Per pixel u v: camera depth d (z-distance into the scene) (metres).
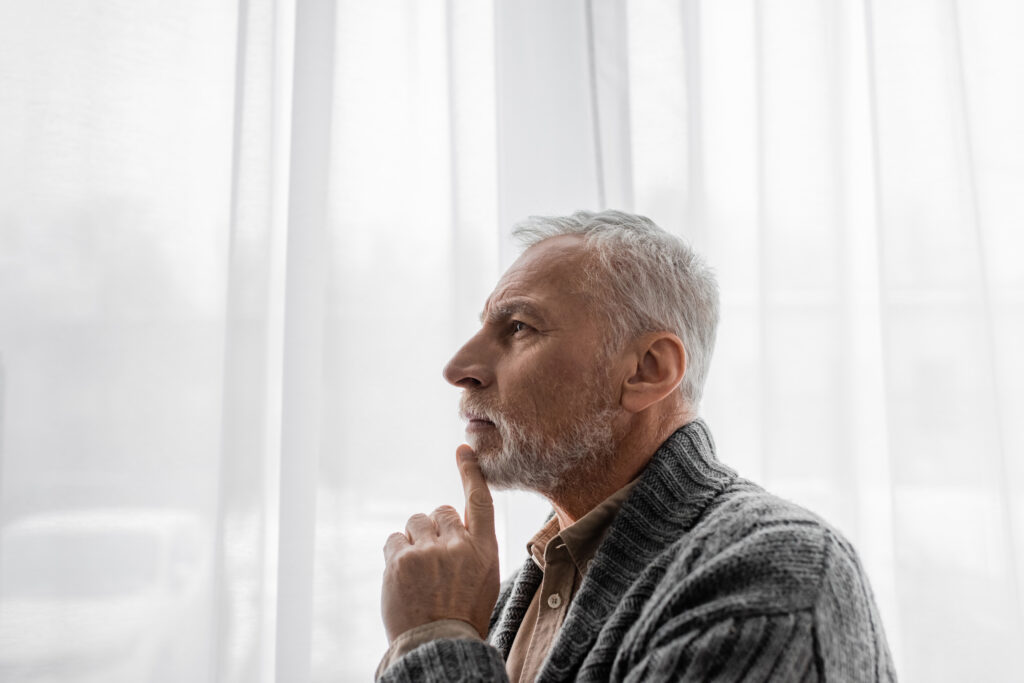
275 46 1.19
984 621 1.15
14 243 1.09
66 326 1.10
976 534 1.16
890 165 1.22
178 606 1.10
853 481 1.21
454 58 1.24
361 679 1.13
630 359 0.81
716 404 1.24
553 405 0.80
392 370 1.18
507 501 1.23
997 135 1.23
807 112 1.25
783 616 0.58
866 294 1.26
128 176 1.13
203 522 1.12
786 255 1.24
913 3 1.24
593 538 0.77
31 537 1.07
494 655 0.68
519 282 0.84
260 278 1.13
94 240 1.12
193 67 1.17
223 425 1.11
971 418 1.18
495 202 1.23
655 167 1.23
